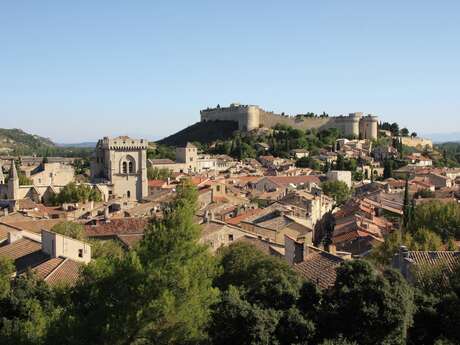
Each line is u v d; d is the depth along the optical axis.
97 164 189.75
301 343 39.81
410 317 40.81
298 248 70.50
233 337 40.38
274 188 192.38
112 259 49.44
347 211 132.75
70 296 49.88
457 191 182.12
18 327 44.47
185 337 40.53
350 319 40.34
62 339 39.16
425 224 107.69
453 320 41.78
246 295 46.88
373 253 80.12
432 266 54.03
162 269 42.00
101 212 130.12
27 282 52.84
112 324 39.66
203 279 43.84
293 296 44.41
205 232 86.56
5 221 100.44
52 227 88.69
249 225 102.00
